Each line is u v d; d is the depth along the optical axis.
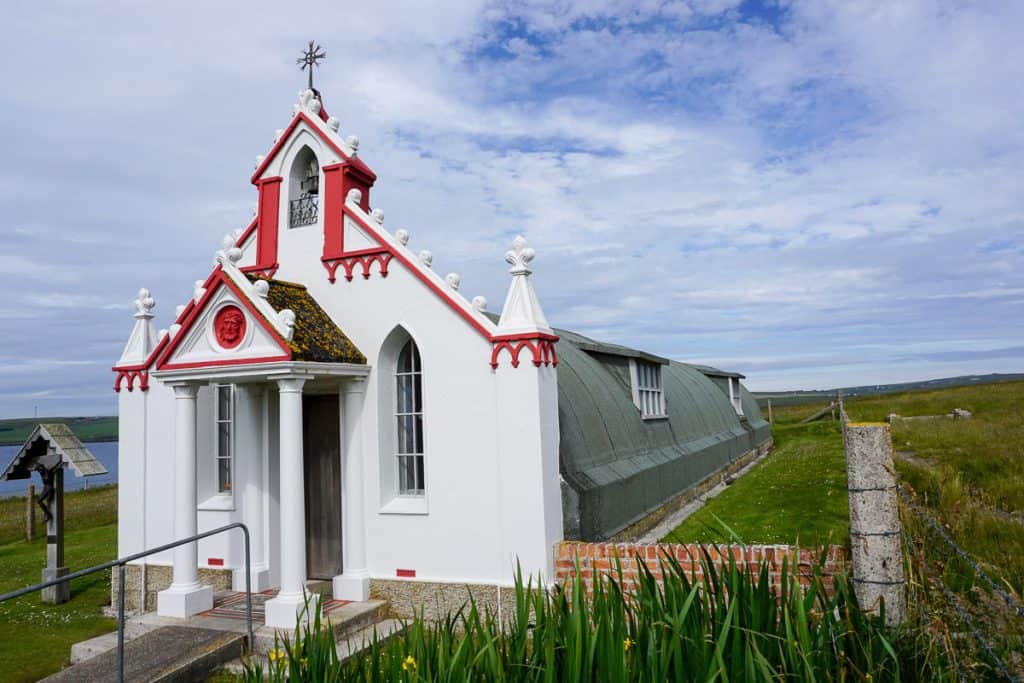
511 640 5.77
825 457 24.58
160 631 9.44
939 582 5.73
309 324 10.61
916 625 5.48
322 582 11.82
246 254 12.62
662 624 5.03
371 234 11.25
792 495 17.14
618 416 14.83
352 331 11.23
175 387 10.73
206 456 12.41
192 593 10.27
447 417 10.38
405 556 10.50
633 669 4.99
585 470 11.71
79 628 11.18
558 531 10.01
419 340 10.65
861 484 5.73
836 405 46.72
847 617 5.29
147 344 12.91
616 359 17.34
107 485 37.97
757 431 33.16
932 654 5.10
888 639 5.12
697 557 8.62
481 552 10.03
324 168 11.74
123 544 12.57
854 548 5.78
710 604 5.71
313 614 9.51
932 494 11.96
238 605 10.67
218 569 11.87
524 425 9.77
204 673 8.52
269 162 12.27
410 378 11.24
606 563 9.27
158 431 12.52
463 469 10.21
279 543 11.81
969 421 25.89
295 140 12.07
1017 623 5.61
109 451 122.06
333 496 12.03
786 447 33.66
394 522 10.62
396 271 10.98
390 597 10.52
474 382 10.24
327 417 12.18
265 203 12.23
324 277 11.56
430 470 10.42
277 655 5.89
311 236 11.76
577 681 4.86
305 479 12.23
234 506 11.84
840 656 4.96
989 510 11.36
